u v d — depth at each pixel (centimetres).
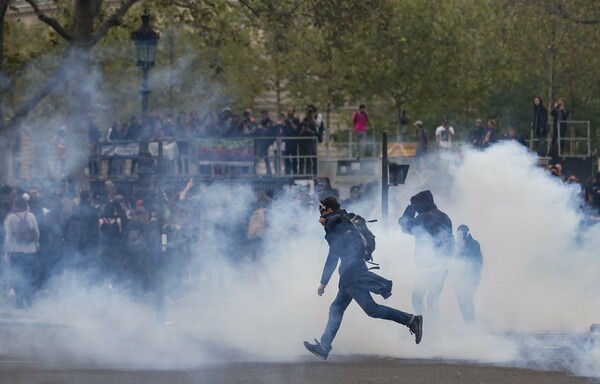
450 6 6344
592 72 6066
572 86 6169
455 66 6334
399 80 6225
